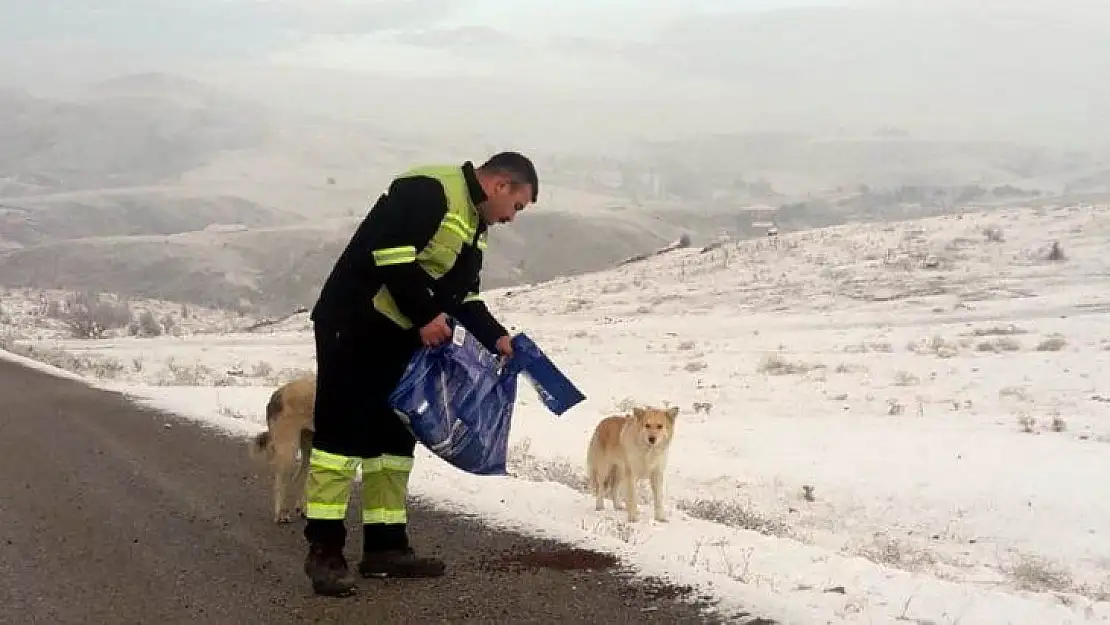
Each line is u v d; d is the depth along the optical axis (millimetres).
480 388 4562
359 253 4539
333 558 4703
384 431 4879
